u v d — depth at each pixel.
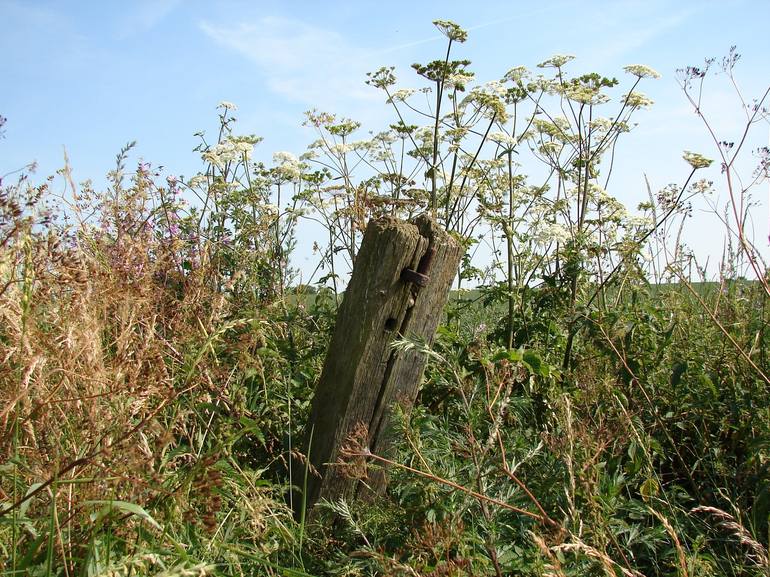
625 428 3.62
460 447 3.22
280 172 7.34
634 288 6.07
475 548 3.13
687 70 4.83
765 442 3.98
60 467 2.51
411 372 3.92
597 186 7.23
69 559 2.34
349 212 6.09
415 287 3.88
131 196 3.93
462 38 6.62
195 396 3.69
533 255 6.11
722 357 5.02
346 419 3.82
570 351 5.50
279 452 4.11
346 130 7.57
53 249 2.62
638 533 3.33
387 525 3.42
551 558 2.52
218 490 3.07
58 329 2.65
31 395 2.59
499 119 6.90
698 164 6.63
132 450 2.35
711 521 3.89
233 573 2.93
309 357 5.14
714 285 6.90
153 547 2.47
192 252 4.67
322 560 3.33
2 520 2.36
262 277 5.81
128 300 2.83
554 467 3.51
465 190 7.12
